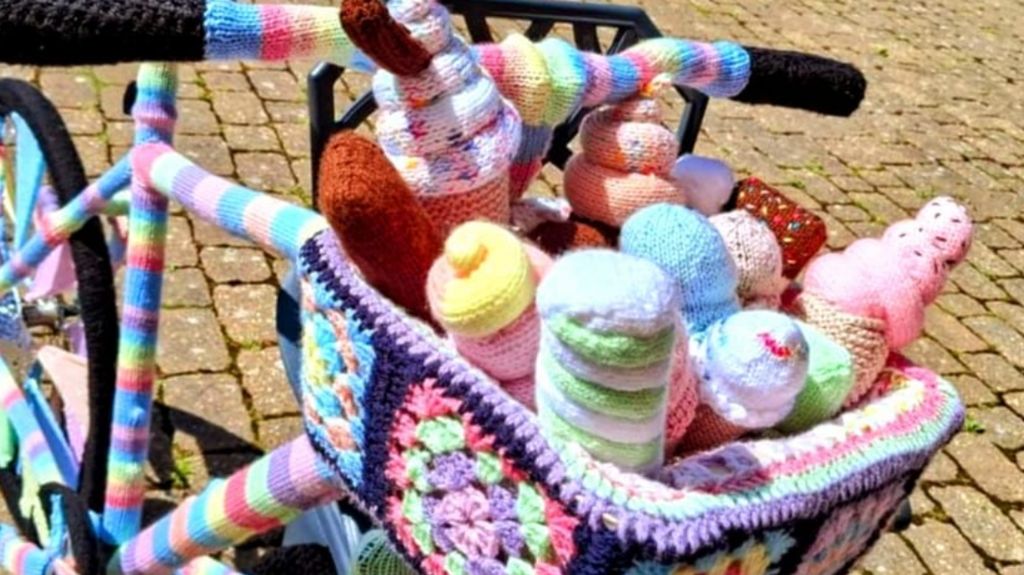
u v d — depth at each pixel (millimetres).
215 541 1257
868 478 956
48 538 1652
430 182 1026
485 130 1032
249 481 1185
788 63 1370
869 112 4570
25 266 1713
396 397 960
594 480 851
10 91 1812
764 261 1100
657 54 1252
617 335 808
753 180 1279
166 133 1426
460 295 897
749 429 996
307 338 1064
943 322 3295
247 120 3475
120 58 1030
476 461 913
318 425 1072
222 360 2510
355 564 1244
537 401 890
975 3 6156
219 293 2707
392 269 982
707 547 841
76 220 1595
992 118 4754
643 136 1147
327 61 1157
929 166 4230
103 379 1562
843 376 1028
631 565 837
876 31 5457
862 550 1072
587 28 1482
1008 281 3578
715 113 4262
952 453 2732
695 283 988
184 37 1032
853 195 3920
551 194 3303
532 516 879
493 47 1157
